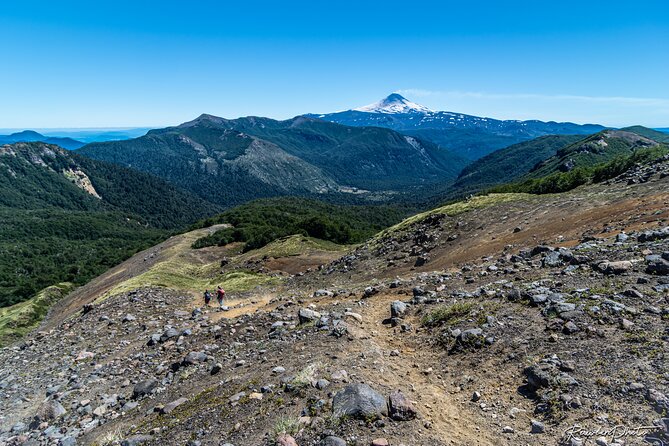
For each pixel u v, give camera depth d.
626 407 6.64
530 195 37.66
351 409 7.71
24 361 22.14
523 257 17.39
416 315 13.36
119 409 12.57
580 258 13.66
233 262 56.62
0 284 111.88
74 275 106.62
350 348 11.19
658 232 13.71
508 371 8.73
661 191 22.27
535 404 7.49
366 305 16.12
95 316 28.78
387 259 32.50
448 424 7.41
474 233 29.72
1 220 188.38
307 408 8.20
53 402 13.78
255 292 33.75
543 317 10.23
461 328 11.08
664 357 7.47
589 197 28.20
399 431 7.11
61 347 23.20
